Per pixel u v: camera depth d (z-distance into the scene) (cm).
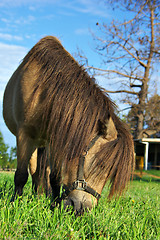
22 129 300
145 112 1986
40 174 353
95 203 221
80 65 277
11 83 361
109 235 211
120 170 217
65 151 224
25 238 192
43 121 275
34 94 274
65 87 245
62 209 224
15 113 312
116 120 248
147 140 2081
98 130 230
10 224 204
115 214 260
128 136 237
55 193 242
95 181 219
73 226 215
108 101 244
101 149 219
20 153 305
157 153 2603
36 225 214
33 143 310
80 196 218
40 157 357
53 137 240
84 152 222
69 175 224
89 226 217
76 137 222
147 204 320
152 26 1791
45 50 294
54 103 244
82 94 238
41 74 279
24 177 307
